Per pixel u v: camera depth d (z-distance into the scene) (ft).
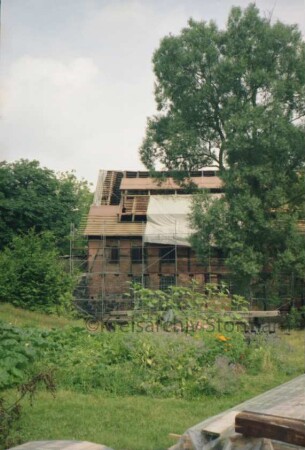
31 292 104.58
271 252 127.34
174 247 142.31
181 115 130.31
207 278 140.46
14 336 43.91
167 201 147.84
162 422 29.68
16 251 112.06
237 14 124.88
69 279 110.93
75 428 27.96
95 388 36.81
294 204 128.88
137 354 39.60
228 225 121.49
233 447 14.53
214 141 130.52
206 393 36.58
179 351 39.32
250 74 122.42
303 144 123.34
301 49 125.08
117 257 143.64
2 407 25.91
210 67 126.41
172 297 48.78
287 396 17.78
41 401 32.91
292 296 126.62
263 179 120.57
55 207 163.22
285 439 13.88
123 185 155.43
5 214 155.74
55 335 49.80
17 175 161.68
